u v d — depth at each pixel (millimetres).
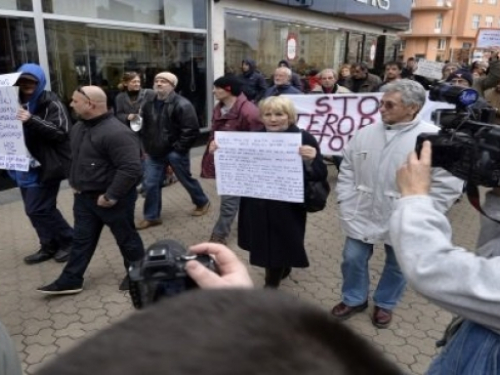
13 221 4949
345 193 2844
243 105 3865
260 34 9703
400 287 2971
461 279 1053
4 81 3340
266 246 2924
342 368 366
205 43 8391
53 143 3559
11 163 3457
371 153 2682
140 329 337
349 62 14141
